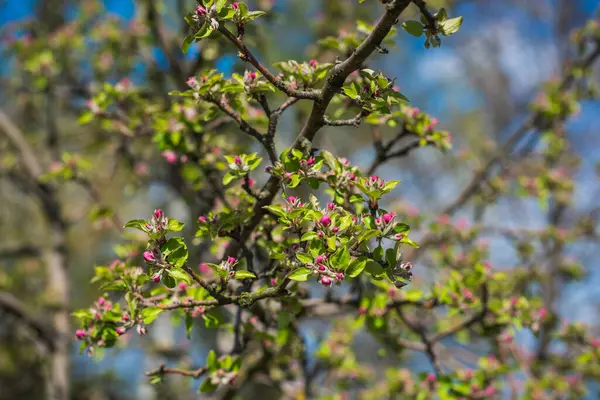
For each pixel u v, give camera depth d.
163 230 1.86
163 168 4.52
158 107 3.60
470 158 4.93
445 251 4.07
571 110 4.46
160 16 4.57
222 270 1.96
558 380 4.18
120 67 4.86
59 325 5.40
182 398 5.96
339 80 1.96
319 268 1.80
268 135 2.28
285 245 2.32
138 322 2.20
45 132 6.56
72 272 8.47
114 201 7.42
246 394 6.36
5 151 6.13
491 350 4.39
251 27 3.65
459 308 3.03
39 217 8.38
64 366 5.24
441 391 3.06
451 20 1.81
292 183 2.04
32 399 7.20
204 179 3.32
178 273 1.86
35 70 4.60
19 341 7.00
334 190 2.37
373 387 4.90
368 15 5.45
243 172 2.16
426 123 2.87
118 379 7.38
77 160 3.93
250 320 2.87
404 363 4.59
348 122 2.07
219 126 3.33
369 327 3.16
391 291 3.00
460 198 4.80
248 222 2.32
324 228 1.84
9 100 7.15
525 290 4.57
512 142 4.72
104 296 2.54
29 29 5.39
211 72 2.35
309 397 4.03
